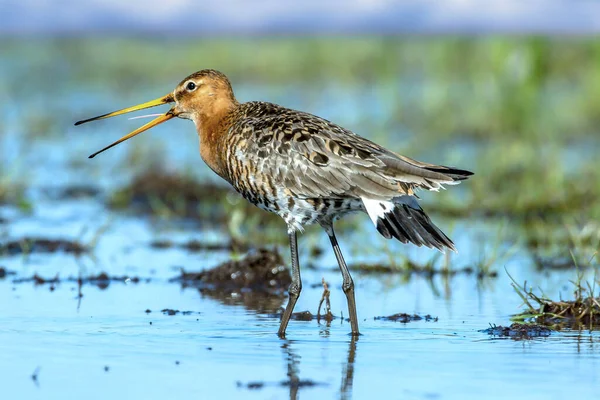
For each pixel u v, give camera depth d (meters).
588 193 18.41
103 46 34.31
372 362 10.22
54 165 21.48
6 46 34.31
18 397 9.05
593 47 30.19
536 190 18.53
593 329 11.59
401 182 11.28
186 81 12.89
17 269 14.52
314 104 26.17
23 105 26.70
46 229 16.89
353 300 11.59
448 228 17.03
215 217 17.88
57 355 10.35
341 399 9.05
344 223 17.22
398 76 30.11
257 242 16.08
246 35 35.31
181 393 9.19
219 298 13.22
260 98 26.64
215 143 12.55
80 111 26.06
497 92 25.03
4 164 20.84
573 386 9.39
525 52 25.59
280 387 9.38
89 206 18.70
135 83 29.50
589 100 25.62
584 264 14.70
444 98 25.89
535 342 10.99
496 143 22.56
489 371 9.86
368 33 34.88
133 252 15.64
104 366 9.99
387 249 14.88
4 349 10.55
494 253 14.63
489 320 12.02
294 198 11.66
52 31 35.16
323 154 11.48
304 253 15.64
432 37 33.72
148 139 23.50
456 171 11.27
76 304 12.64
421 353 10.55
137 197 18.97
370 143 11.68
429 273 14.56
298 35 35.06
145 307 12.59
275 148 11.70
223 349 10.69
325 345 10.90
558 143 22.50
